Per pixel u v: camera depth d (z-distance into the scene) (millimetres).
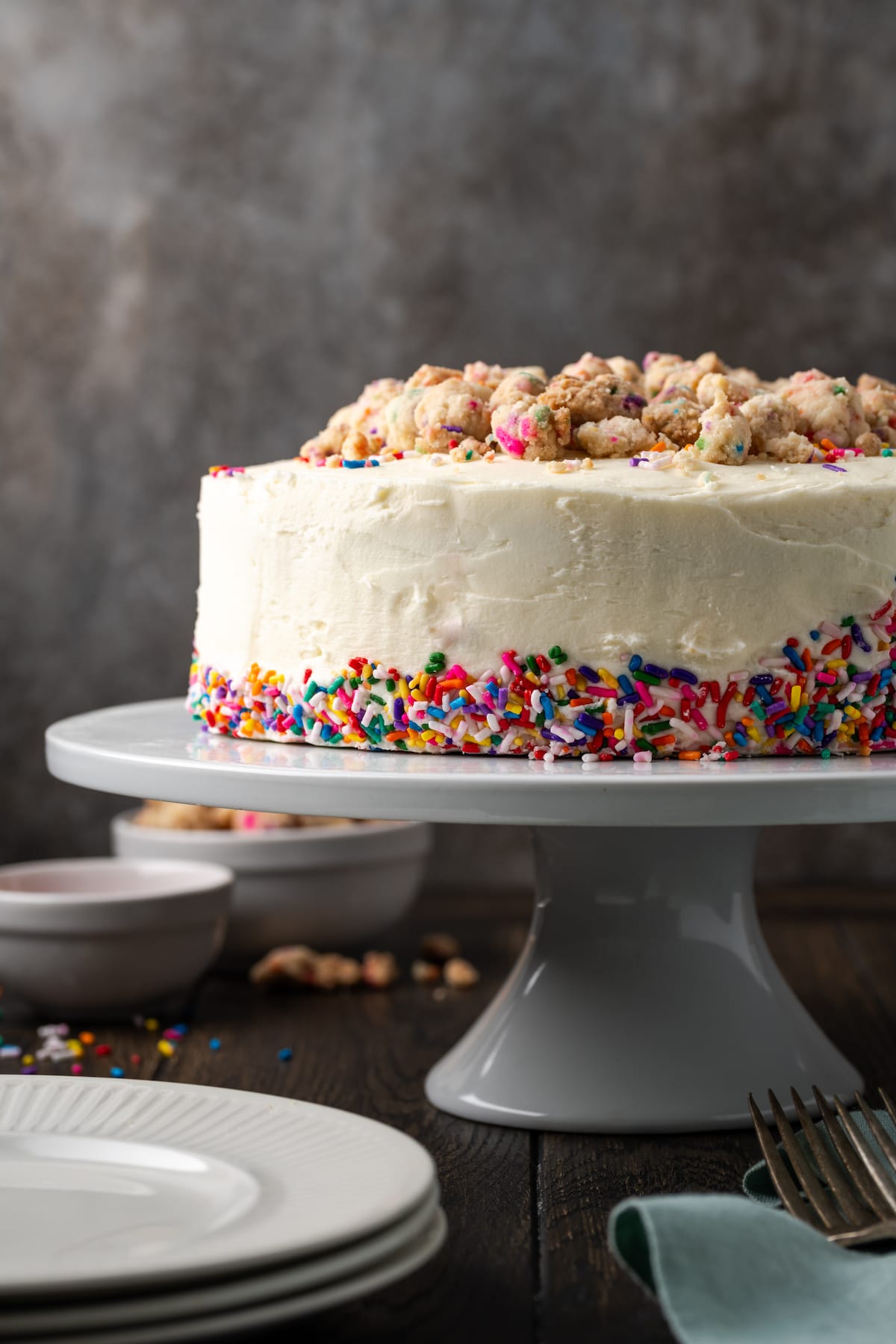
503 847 1131
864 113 1058
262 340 1094
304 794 623
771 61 1058
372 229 1083
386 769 631
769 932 933
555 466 664
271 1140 571
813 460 680
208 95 1080
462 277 1083
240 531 694
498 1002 727
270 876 852
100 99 1084
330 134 1078
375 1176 548
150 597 1114
